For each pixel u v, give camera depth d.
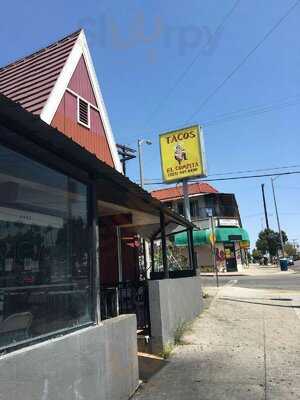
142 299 10.23
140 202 9.20
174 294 10.23
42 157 5.04
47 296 4.95
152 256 14.84
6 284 4.34
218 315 13.14
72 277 5.51
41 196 5.04
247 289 22.31
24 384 4.08
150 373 7.52
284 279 30.33
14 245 4.51
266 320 12.45
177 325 10.13
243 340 9.94
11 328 4.32
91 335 5.45
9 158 4.54
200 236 44.03
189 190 49.47
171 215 11.59
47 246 5.07
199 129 26.16
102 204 9.60
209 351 8.97
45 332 4.82
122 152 27.70
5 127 4.26
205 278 35.50
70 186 5.72
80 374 5.10
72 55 14.28
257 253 96.06
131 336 6.74
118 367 6.14
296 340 9.95
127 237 15.04
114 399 5.91
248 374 7.37
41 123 4.31
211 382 6.96
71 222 5.65
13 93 13.54
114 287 10.38
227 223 48.25
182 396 6.35
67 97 13.88
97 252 6.11
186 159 26.25
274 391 6.50
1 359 3.84
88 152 5.31
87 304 5.79
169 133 26.88
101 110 15.83
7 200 4.46
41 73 13.82
